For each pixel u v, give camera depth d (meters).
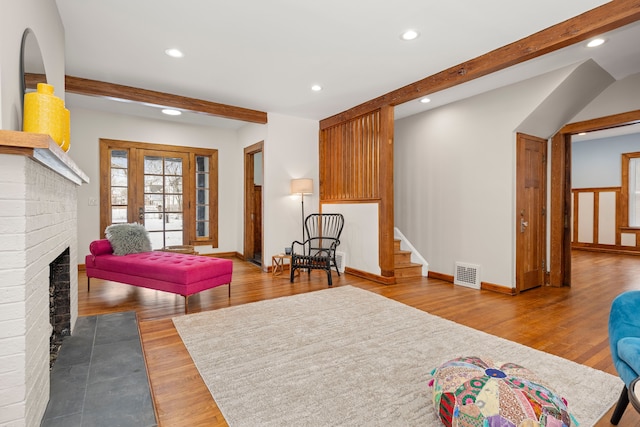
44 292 1.62
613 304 1.71
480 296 3.89
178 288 3.20
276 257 4.93
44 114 1.56
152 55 3.24
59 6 2.42
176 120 5.89
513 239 3.98
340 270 5.37
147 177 5.75
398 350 2.38
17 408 1.29
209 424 1.59
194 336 2.62
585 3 2.36
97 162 5.28
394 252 4.84
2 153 1.25
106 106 5.03
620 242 7.34
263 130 5.41
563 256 4.43
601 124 4.07
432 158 4.96
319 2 2.38
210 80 3.89
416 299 3.74
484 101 4.25
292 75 3.75
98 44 3.01
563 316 3.16
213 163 6.39
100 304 3.45
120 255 3.89
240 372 2.07
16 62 1.55
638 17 2.26
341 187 5.41
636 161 7.20
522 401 1.31
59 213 2.00
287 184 5.46
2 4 1.37
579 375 2.04
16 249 1.29
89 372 1.94
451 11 2.48
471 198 4.41
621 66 3.54
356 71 3.62
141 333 2.69
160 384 1.93
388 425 1.57
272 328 2.80
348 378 2.00
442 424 1.57
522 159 4.06
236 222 6.68
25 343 1.31
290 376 2.02
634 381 1.17
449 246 4.69
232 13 2.52
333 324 2.90
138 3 2.39
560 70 3.53
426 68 3.54
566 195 4.44
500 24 2.65
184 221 6.13
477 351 2.37
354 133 5.12
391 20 2.61
